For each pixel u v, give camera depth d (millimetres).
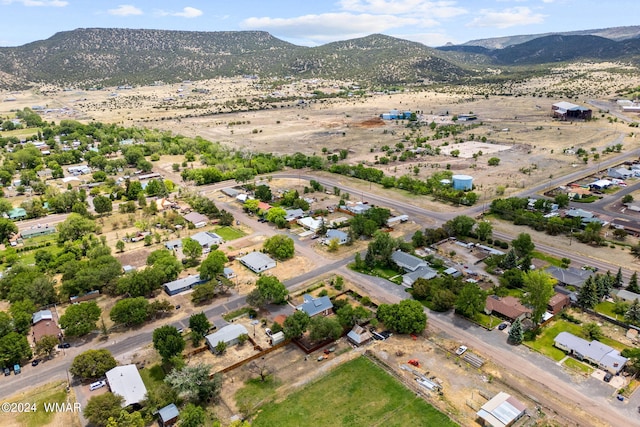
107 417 74875
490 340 98250
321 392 84125
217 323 106938
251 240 156625
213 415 78750
